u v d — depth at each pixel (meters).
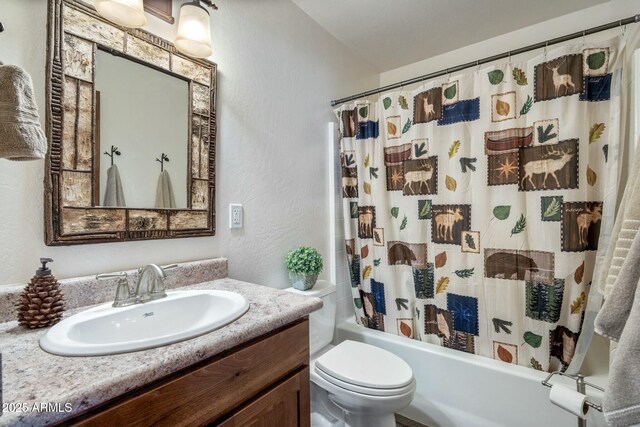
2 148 0.55
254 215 1.44
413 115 1.69
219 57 1.29
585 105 1.26
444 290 1.61
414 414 1.60
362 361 1.33
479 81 1.50
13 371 0.52
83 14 0.88
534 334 1.38
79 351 0.57
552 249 1.32
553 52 1.32
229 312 0.79
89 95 0.89
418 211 1.68
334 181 1.98
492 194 1.47
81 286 0.85
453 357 1.50
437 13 1.78
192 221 1.17
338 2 1.69
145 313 0.86
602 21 1.71
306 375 0.90
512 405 1.34
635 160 0.80
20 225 0.78
